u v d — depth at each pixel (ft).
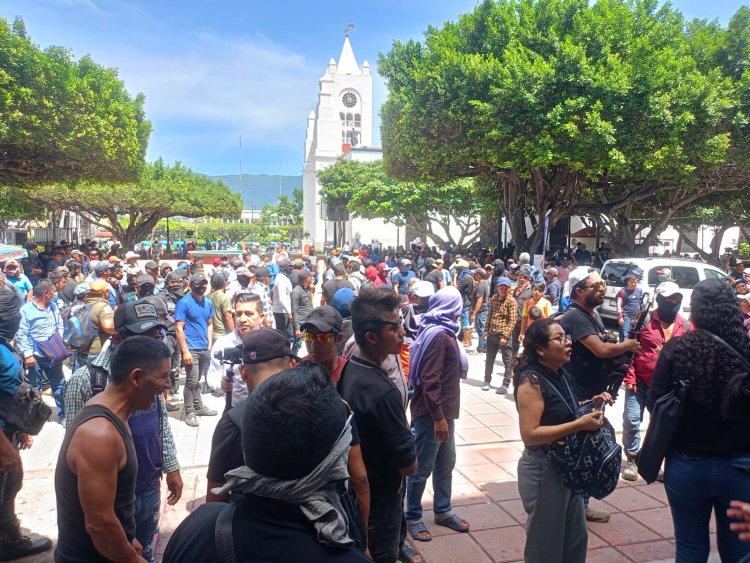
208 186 167.32
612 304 39.99
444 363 12.13
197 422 20.76
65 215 171.32
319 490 4.31
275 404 4.28
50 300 20.42
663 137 48.01
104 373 9.83
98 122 54.49
